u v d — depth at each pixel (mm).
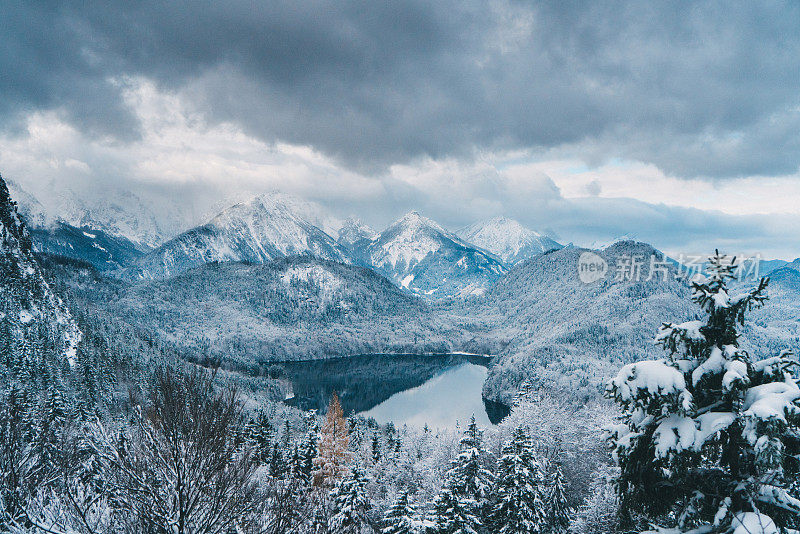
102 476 10141
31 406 22250
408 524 21406
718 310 9430
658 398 9141
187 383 10133
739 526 8320
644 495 10375
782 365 9414
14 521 9398
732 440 9211
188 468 9422
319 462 40312
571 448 38594
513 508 25688
